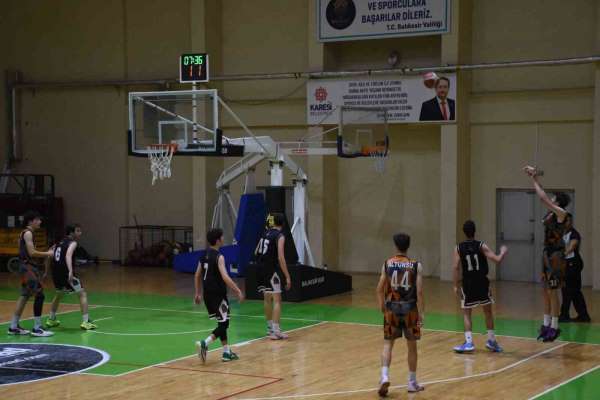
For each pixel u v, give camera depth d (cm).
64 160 2494
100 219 2459
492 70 2000
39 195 2334
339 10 2086
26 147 2517
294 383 963
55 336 1273
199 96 1557
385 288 911
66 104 2483
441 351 1149
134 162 2430
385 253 2147
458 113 1969
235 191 2323
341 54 2183
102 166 2450
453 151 1973
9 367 1054
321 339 1249
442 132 1989
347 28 2080
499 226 2017
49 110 2505
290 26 2225
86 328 1332
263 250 1250
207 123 1666
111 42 2417
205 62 1550
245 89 2278
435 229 2088
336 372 1022
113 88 2422
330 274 1744
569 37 1911
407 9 2006
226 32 2300
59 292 1336
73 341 1233
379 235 2153
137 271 2220
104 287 1888
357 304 1617
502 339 1243
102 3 2422
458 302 1636
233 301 1644
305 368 1046
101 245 2461
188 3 2327
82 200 2478
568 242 1373
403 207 2123
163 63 2366
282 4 2231
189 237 2380
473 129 2034
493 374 1002
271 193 1673
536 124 1959
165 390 931
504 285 1922
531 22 1952
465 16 1989
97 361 1090
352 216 2186
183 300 1678
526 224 1986
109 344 1209
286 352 1150
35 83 2492
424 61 2084
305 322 1409
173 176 2388
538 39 1945
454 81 1964
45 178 2512
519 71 1969
